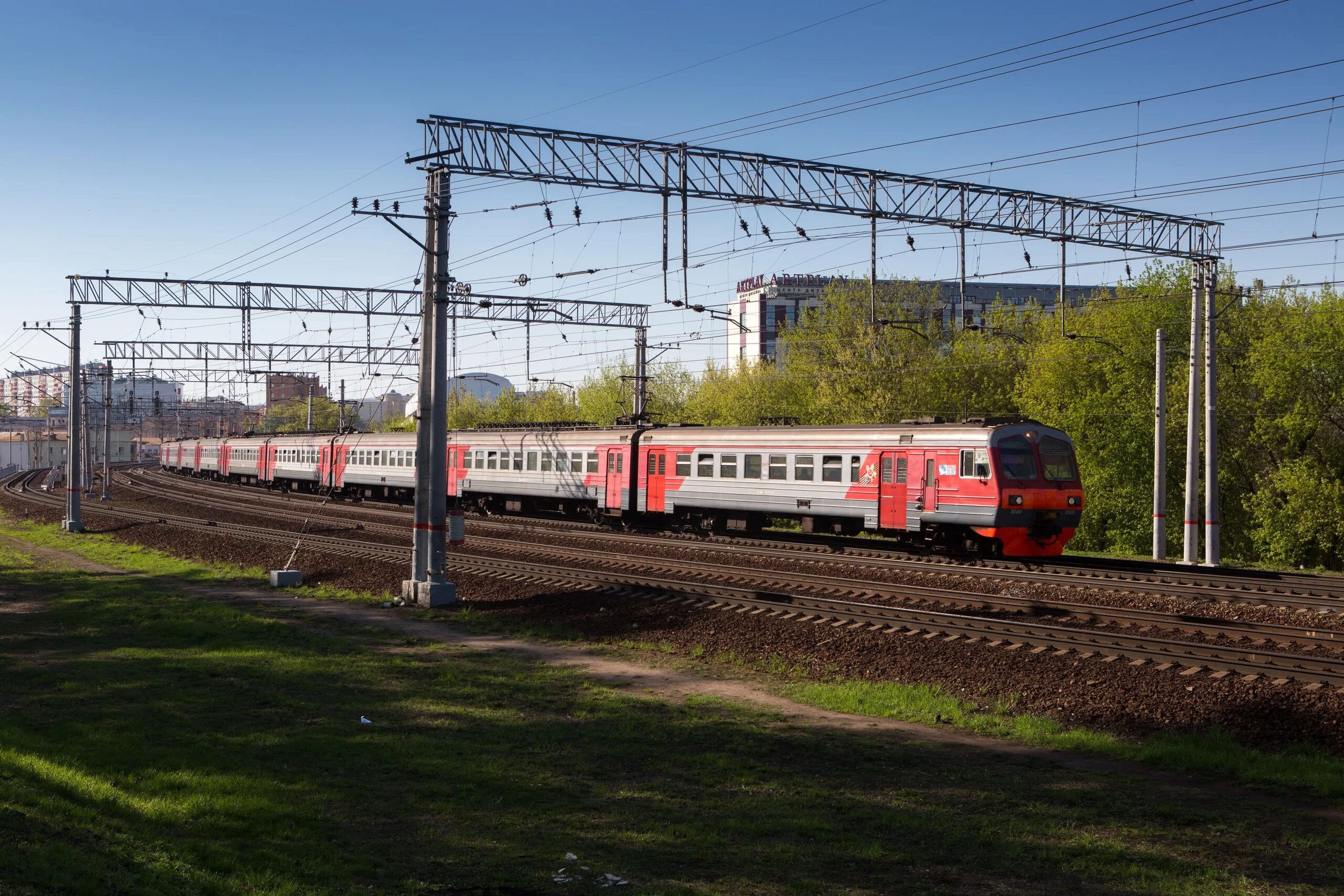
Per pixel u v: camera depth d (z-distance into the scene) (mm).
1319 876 8016
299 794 9766
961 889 7742
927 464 28078
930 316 48875
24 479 91500
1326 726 11719
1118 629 17000
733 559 27625
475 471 46281
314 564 28641
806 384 48688
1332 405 36594
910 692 14289
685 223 24734
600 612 20453
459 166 22531
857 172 26734
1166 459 32719
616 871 7980
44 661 16234
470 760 11117
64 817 7844
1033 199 29359
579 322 44750
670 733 12344
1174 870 8125
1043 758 11516
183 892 6777
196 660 16203
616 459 38156
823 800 9844
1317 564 36750
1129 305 40125
